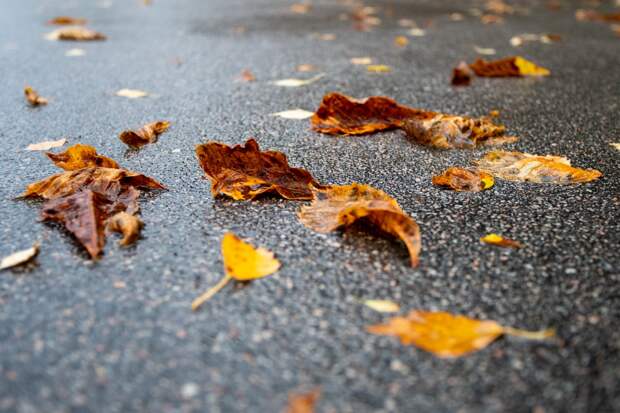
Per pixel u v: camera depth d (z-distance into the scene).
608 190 0.71
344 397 0.49
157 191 0.70
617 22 1.97
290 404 0.49
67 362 0.51
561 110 0.96
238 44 1.46
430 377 0.50
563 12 2.23
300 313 0.55
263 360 0.51
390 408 0.49
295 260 0.60
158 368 0.51
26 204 0.68
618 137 0.86
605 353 0.52
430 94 1.04
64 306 0.55
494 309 0.55
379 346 0.52
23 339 0.53
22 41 1.51
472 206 0.68
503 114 0.95
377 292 0.57
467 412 0.48
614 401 0.49
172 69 1.19
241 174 0.69
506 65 1.15
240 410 0.48
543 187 0.71
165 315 0.55
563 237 0.63
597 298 0.56
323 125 0.87
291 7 2.25
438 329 0.53
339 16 2.00
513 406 0.49
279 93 1.04
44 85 1.08
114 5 2.34
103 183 0.68
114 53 1.35
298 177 0.69
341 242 0.62
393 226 0.60
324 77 1.13
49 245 0.62
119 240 0.62
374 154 0.80
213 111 0.95
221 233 0.63
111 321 0.54
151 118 0.92
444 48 1.44
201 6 2.29
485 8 2.32
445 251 0.61
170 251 0.61
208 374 0.50
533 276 0.58
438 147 0.82
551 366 0.51
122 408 0.48
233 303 0.56
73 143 0.83
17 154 0.80
